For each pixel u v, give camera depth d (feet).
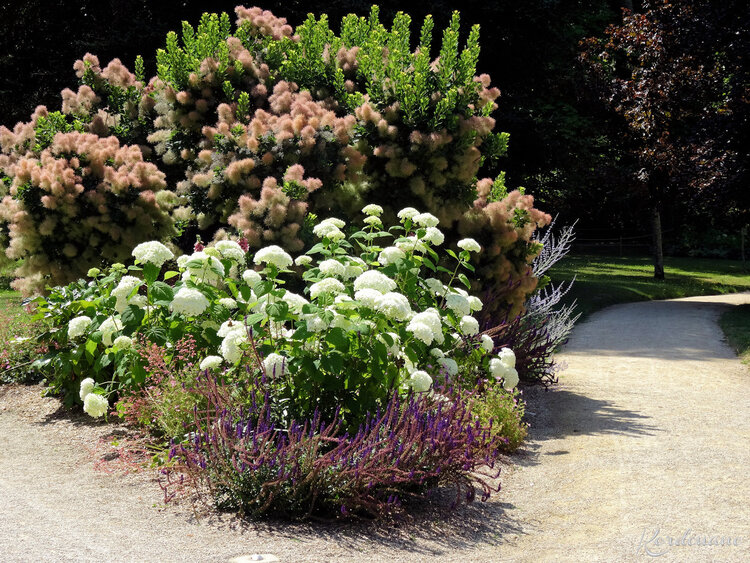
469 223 26.43
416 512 13.84
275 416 14.70
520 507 14.33
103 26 51.72
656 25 57.67
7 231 25.88
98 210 24.21
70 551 11.09
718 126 50.80
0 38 55.47
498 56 54.75
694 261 100.17
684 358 33.65
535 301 30.50
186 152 27.12
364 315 15.10
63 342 20.36
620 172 62.85
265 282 15.93
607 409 23.09
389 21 49.26
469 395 17.44
